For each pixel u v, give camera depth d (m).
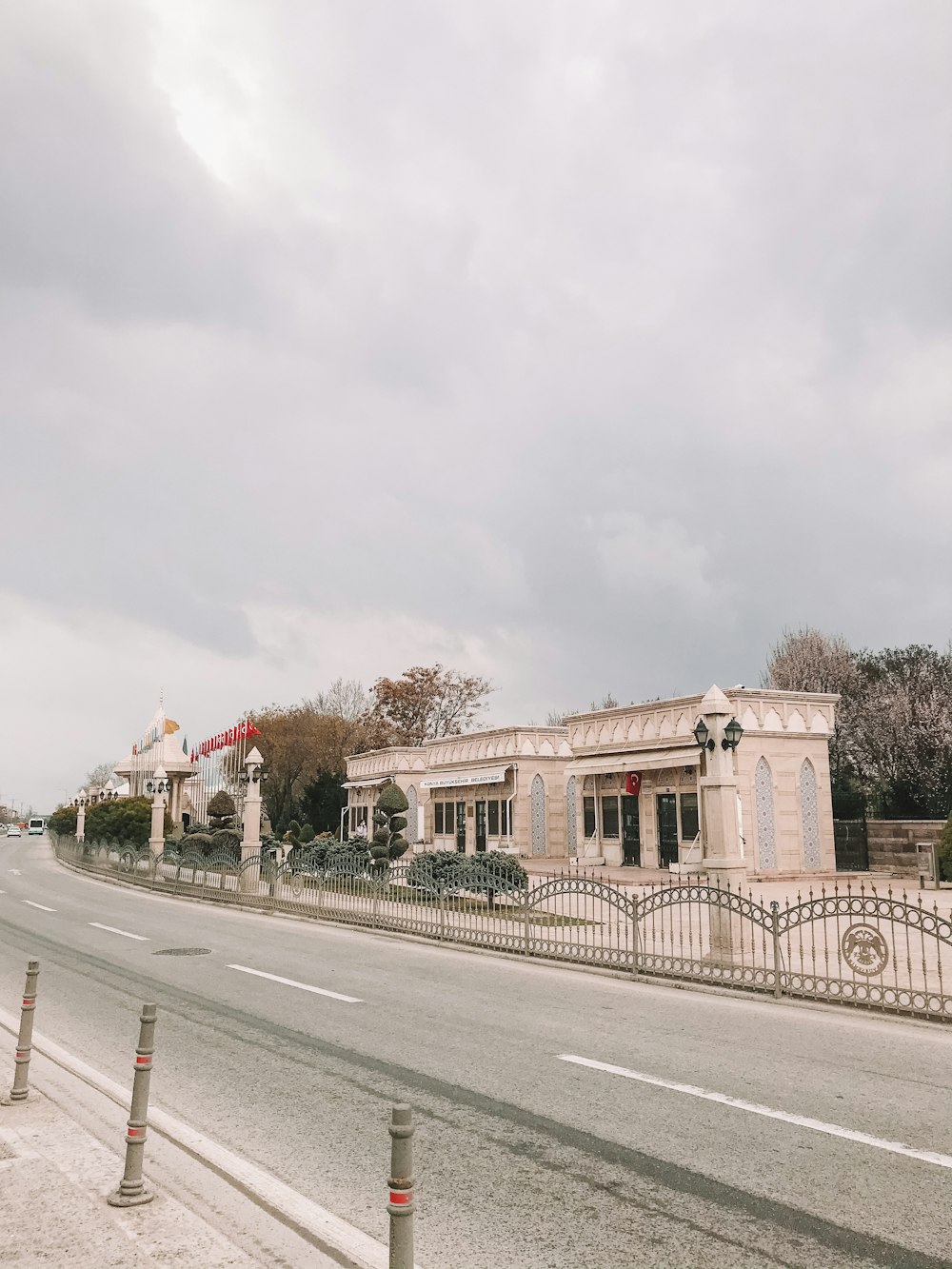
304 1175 5.66
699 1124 6.57
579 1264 4.50
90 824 46.47
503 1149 6.09
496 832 39.44
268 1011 10.56
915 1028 9.77
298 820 55.59
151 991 11.83
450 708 64.62
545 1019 10.20
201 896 26.50
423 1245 4.71
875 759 41.00
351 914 19.72
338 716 65.81
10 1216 4.94
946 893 23.66
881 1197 5.30
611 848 32.31
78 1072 7.89
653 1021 10.10
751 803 27.58
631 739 31.53
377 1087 7.52
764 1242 4.73
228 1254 4.53
